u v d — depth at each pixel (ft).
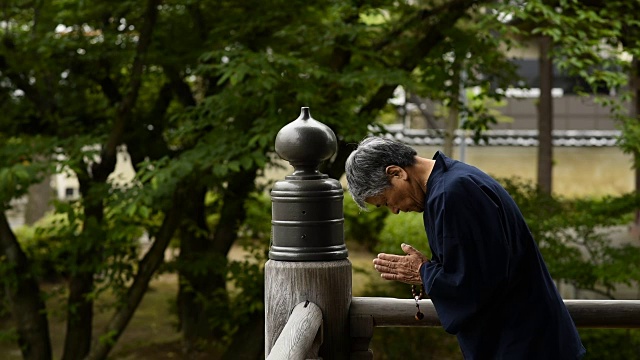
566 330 7.89
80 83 30.99
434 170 7.89
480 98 29.71
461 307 7.52
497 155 76.28
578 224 24.77
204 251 33.91
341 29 23.52
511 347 7.67
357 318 8.61
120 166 72.54
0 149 26.22
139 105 34.53
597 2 25.26
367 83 23.67
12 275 29.25
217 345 33.01
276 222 8.32
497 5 23.39
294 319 7.55
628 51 24.12
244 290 28.96
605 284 24.04
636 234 41.01
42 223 55.36
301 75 24.29
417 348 30.04
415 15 25.68
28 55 29.07
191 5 27.55
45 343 30.83
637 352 24.25
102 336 27.68
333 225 8.33
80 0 26.20
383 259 8.09
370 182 8.08
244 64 21.42
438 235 7.57
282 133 8.25
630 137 23.90
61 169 24.30
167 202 25.41
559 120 77.46
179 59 28.17
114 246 27.89
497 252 7.41
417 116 69.87
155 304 46.93
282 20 26.91
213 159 22.38
